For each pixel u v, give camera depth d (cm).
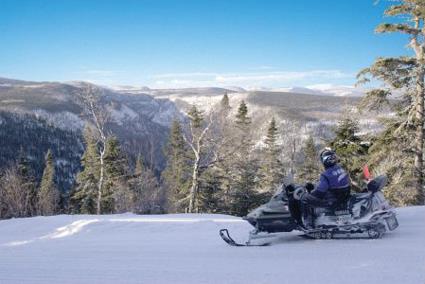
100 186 3328
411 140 2022
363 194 681
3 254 768
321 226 676
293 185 698
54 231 1084
